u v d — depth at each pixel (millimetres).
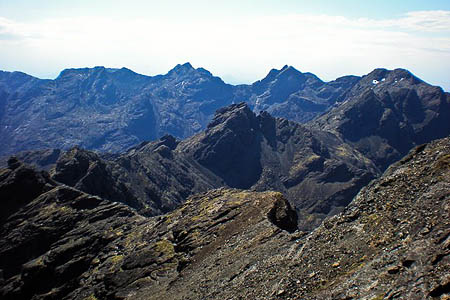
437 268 25984
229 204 77375
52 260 88625
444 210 31719
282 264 41844
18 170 116125
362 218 39594
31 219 105188
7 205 110875
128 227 95875
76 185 141250
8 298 85188
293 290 35375
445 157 39625
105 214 104438
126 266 73750
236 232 63500
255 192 82812
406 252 29188
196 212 81625
